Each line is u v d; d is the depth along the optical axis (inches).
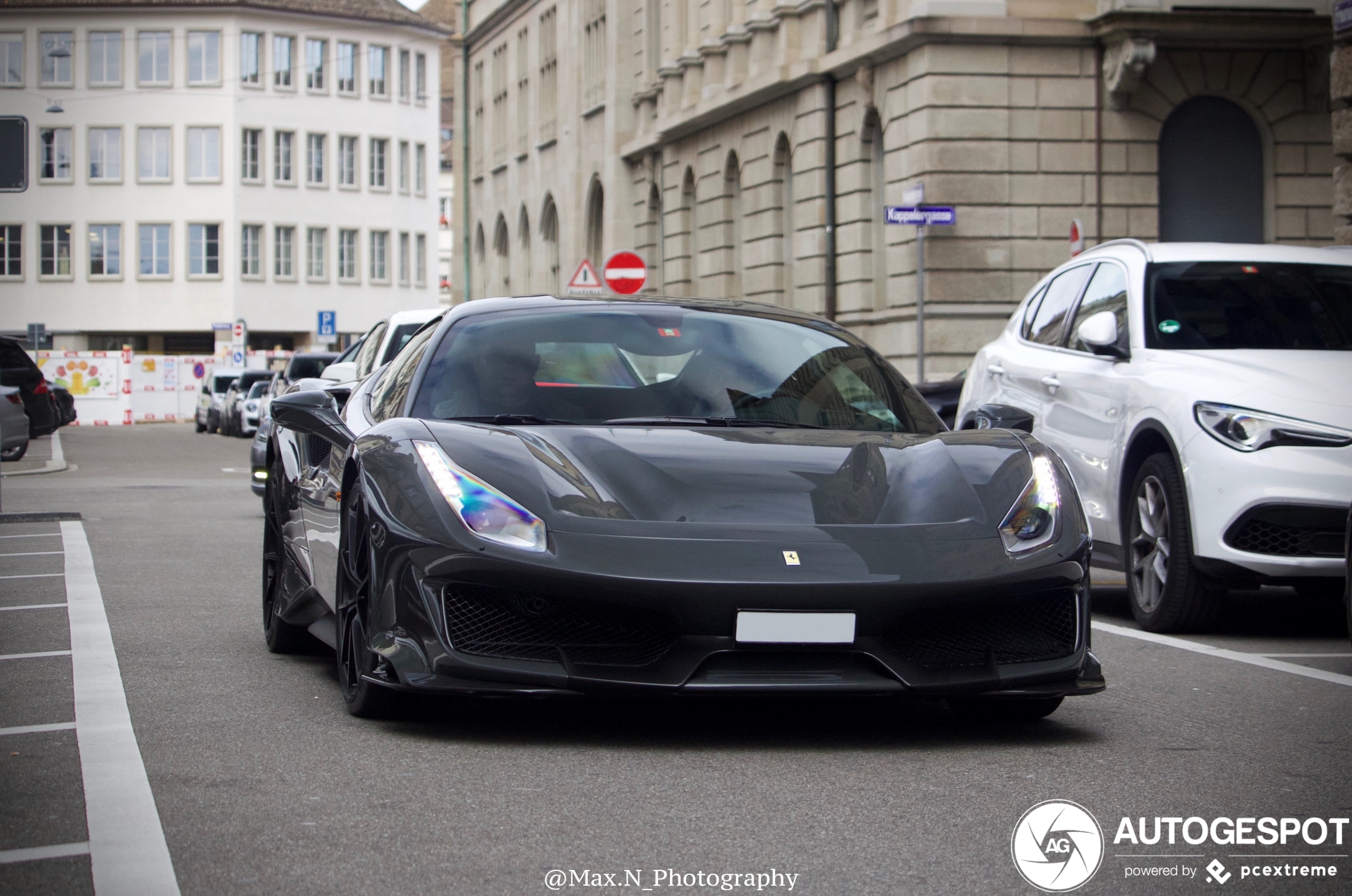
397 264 3021.7
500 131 2050.9
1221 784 171.8
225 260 2849.4
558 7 1750.7
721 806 160.1
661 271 1476.4
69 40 2861.7
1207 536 284.0
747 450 202.7
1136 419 308.2
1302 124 933.2
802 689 178.4
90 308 2869.1
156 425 2348.7
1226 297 325.7
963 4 907.4
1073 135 921.5
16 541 483.5
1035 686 188.5
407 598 185.9
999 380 373.1
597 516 185.0
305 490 241.3
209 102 2849.4
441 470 191.3
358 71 2955.2
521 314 238.7
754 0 1210.6
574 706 212.8
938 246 919.0
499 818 154.6
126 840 146.3
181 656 259.1
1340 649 277.6
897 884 134.5
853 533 185.3
